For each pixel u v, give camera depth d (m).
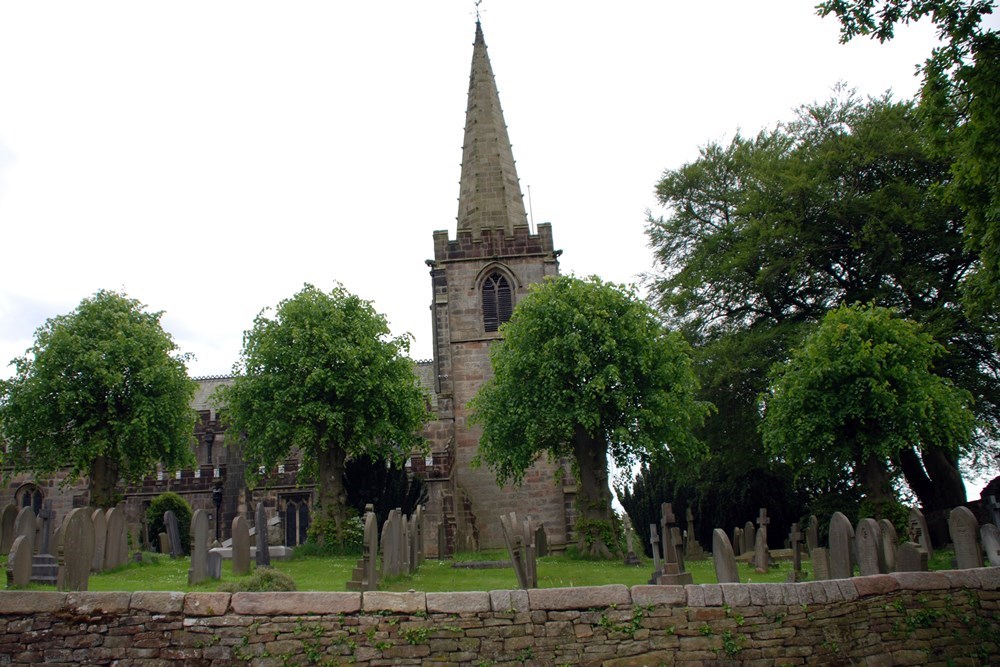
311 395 33.22
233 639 11.31
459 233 49.72
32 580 17.03
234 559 21.38
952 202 20.36
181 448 35.72
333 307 35.12
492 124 50.97
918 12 16.31
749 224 38.31
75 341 34.03
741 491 38.69
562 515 41.88
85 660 11.16
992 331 30.80
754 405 36.38
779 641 12.41
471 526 41.47
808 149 38.78
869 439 26.42
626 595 12.24
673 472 38.28
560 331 31.69
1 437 36.69
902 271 34.91
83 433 33.34
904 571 15.47
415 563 23.45
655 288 44.66
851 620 13.02
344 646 11.41
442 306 45.75
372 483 34.66
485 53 53.28
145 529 36.25
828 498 30.14
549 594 12.06
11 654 11.12
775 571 22.84
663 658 11.94
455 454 43.03
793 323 37.94
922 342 26.98
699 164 45.19
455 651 11.59
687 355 35.16
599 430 31.78
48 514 24.66
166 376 34.50
